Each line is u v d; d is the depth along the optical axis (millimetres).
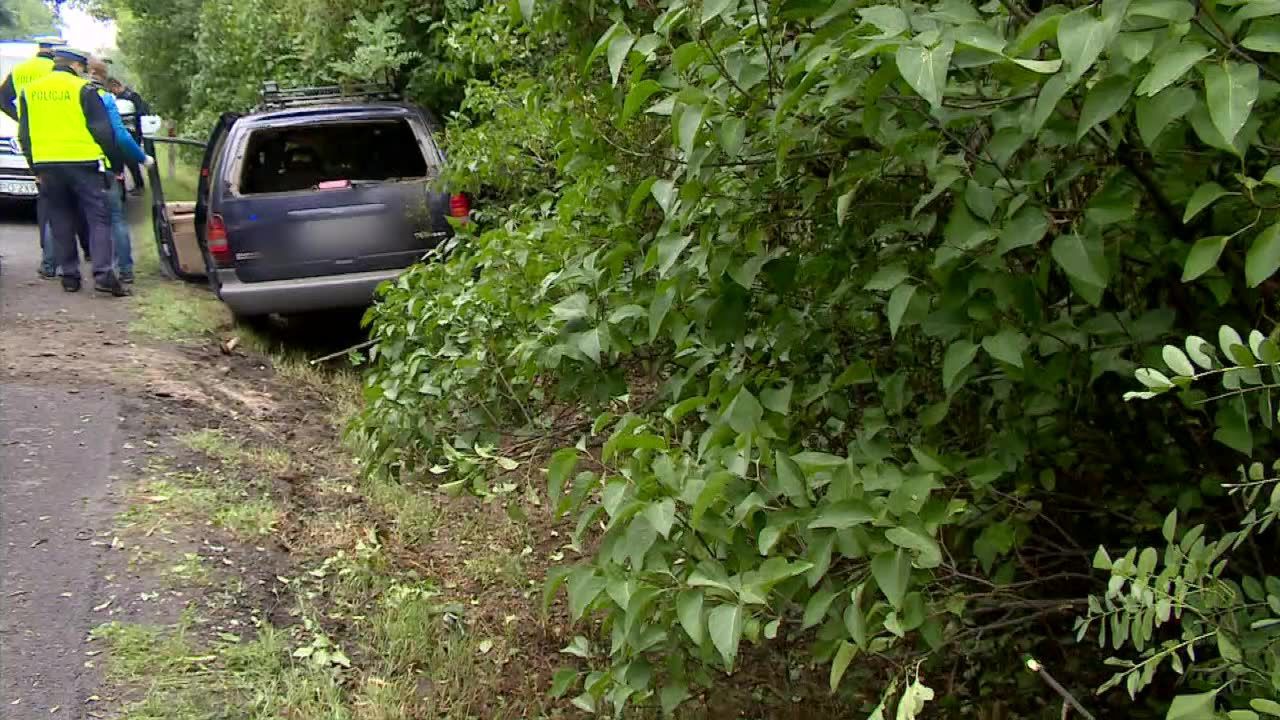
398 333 4426
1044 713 3178
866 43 1936
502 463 3490
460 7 9625
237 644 3914
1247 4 1557
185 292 9922
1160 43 1627
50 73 9023
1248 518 1846
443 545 5301
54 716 3340
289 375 8000
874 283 2295
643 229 3461
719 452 2297
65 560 4297
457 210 8055
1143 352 2373
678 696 2449
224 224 7852
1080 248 1950
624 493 2309
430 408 3951
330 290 7949
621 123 2719
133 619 3947
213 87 14180
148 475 5281
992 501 2666
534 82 4043
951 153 2244
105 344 7781
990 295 2197
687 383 3193
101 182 9289
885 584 1958
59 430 5691
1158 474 2758
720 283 2775
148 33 21281
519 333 3760
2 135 13789
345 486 5809
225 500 5176
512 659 4242
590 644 4270
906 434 2730
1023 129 1913
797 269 2797
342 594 4543
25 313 8555
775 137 2408
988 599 2766
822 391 2756
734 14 2412
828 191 2615
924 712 3354
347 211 7941
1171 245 2217
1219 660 2020
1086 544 3010
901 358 2811
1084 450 2748
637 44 2377
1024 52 1775
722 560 2307
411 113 8445
